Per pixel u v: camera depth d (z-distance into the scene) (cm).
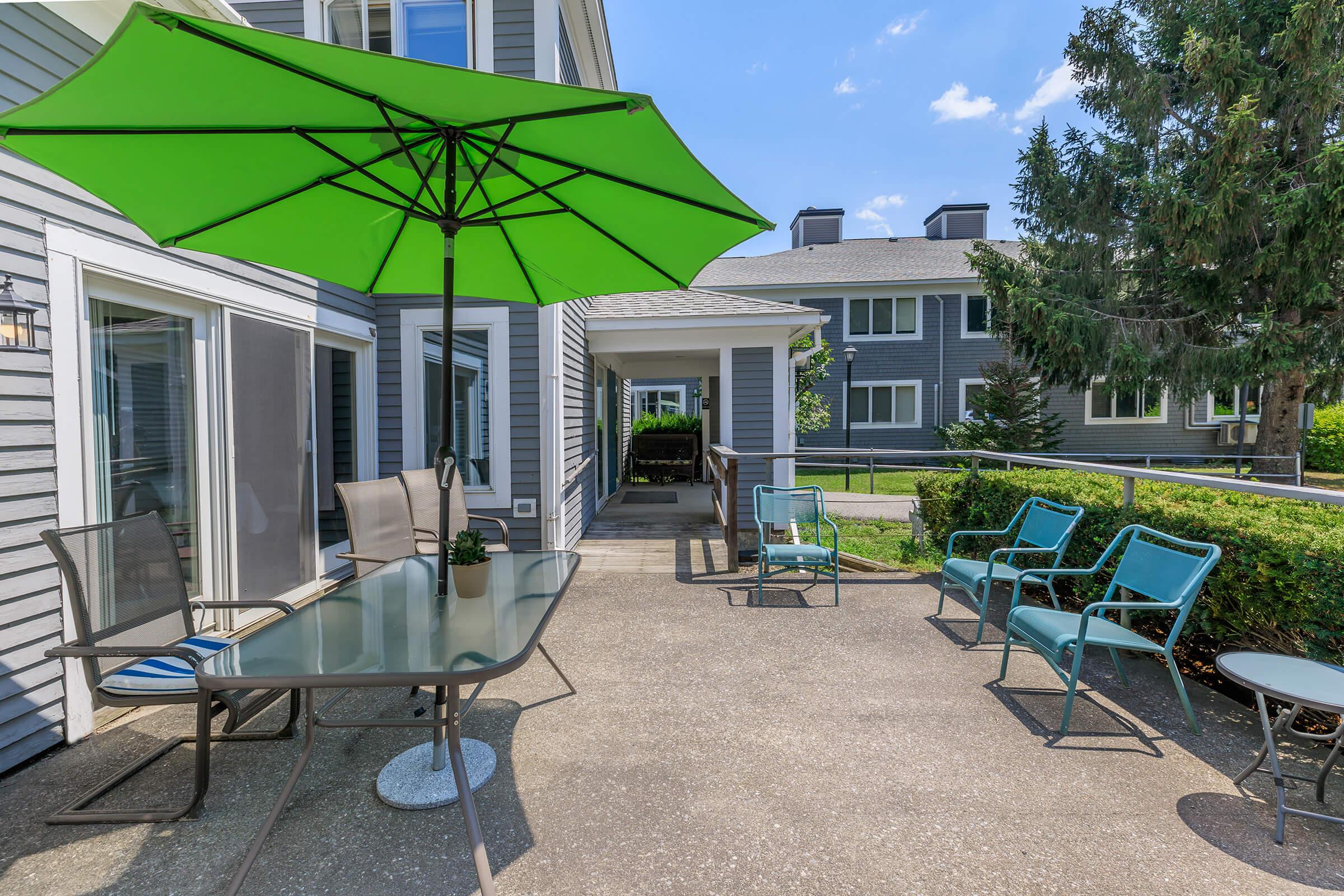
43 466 260
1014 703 297
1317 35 873
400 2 546
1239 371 979
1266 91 933
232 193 235
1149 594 287
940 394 1606
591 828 206
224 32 144
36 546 254
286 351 436
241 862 191
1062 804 218
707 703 298
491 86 167
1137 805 217
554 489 571
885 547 650
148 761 246
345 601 242
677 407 1791
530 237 295
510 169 244
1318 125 911
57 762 250
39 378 259
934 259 1761
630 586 496
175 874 186
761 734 268
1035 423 1413
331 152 210
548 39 538
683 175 210
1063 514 393
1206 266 1013
